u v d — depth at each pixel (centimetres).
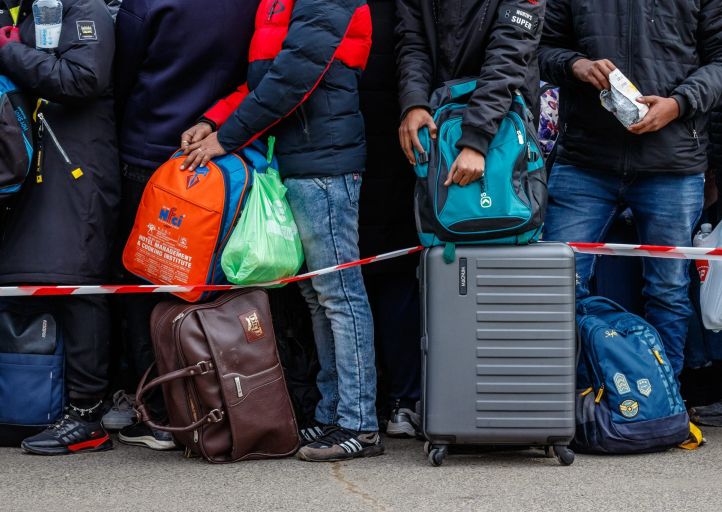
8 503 311
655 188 402
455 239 351
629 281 446
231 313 356
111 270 393
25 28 369
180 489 327
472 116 346
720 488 330
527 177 353
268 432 362
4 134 346
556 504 310
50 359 380
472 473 349
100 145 372
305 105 358
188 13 365
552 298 354
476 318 354
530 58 361
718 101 400
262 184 360
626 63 389
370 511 302
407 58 375
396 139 410
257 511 302
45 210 364
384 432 423
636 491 326
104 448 383
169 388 358
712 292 399
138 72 376
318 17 343
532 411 356
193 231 349
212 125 368
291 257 362
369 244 414
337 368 375
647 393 375
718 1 389
